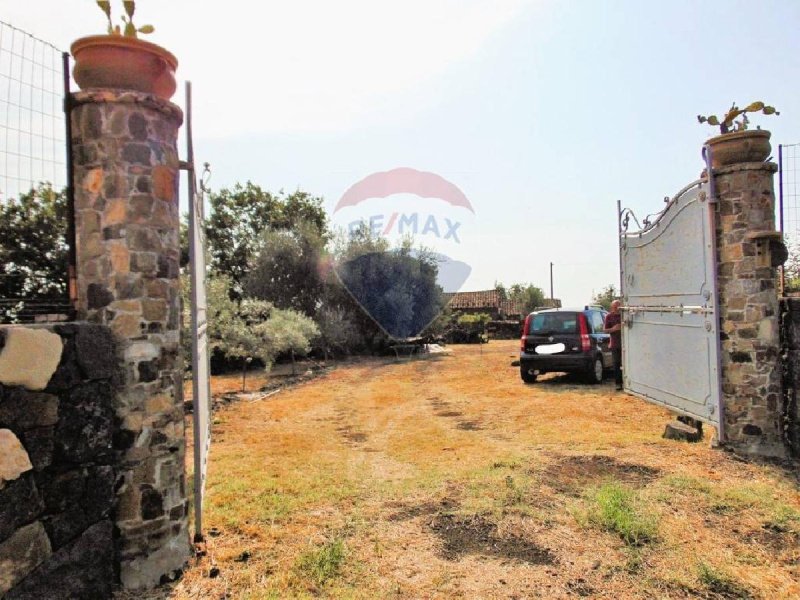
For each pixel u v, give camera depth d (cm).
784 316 522
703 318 567
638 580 290
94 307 294
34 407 235
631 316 766
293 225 2492
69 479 254
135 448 297
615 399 861
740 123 535
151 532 300
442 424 728
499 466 502
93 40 292
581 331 1042
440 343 2317
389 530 364
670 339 648
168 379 312
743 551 322
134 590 289
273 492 447
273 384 1217
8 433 221
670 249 637
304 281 2069
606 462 504
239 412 848
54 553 243
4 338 222
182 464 321
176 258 322
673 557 314
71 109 299
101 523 273
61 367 250
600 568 304
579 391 964
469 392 1016
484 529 361
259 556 329
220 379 1355
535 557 320
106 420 278
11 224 301
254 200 2823
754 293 522
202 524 375
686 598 272
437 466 513
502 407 841
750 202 522
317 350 1886
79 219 296
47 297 301
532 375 1106
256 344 1129
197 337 361
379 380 1250
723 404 540
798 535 343
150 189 305
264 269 2095
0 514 215
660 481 443
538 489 434
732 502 395
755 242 520
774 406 518
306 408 882
